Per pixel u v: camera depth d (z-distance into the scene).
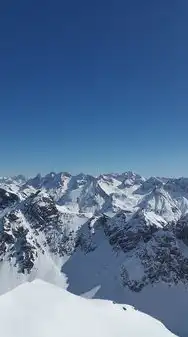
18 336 79.75
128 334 100.94
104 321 104.88
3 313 87.88
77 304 109.31
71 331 90.94
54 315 93.81
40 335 82.88
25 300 98.69
